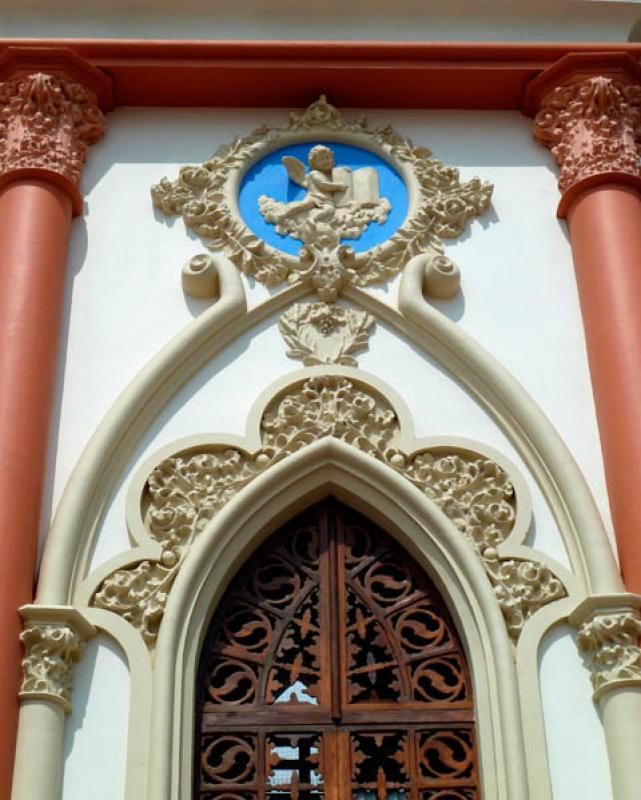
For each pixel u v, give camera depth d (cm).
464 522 919
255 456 941
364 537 940
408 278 1015
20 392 931
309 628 900
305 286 1023
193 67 1099
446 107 1128
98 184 1073
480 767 847
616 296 994
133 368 984
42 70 1080
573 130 1087
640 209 1051
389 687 886
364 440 946
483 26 1143
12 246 1000
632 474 918
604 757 840
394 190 1081
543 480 940
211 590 893
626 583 893
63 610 853
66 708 839
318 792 848
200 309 1015
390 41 1130
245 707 869
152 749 824
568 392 984
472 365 983
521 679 859
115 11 1127
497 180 1091
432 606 910
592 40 1141
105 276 1027
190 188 1066
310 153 1084
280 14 1134
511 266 1045
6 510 883
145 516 918
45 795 805
